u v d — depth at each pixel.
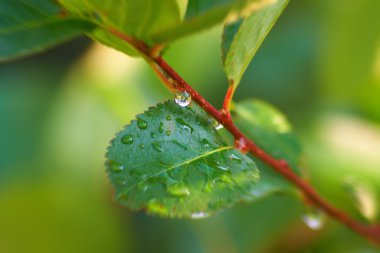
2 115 0.49
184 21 0.22
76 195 0.47
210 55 0.49
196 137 0.24
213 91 0.49
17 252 0.45
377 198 0.38
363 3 0.48
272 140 0.29
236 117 0.29
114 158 0.23
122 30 0.23
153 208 0.23
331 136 0.48
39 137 0.49
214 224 0.44
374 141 0.46
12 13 0.23
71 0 0.22
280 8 0.24
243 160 0.24
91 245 0.46
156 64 0.24
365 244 0.37
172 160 0.24
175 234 0.46
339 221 0.30
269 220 0.42
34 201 0.46
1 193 0.46
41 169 0.47
